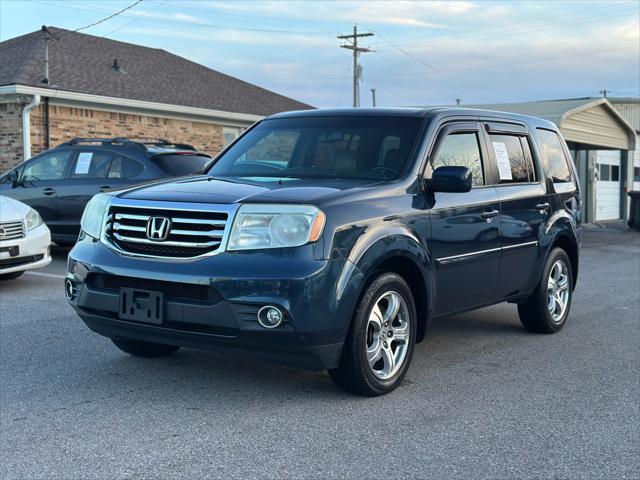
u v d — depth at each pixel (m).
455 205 5.39
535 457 3.89
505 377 5.41
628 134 22.48
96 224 4.85
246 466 3.67
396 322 4.95
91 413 4.43
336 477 3.56
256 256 4.26
